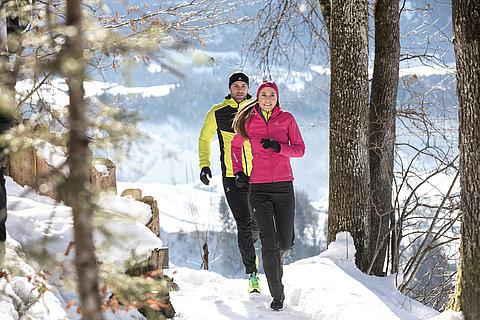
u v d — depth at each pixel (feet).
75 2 5.32
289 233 23.18
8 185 21.72
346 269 29.78
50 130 6.86
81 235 5.58
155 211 19.25
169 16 25.79
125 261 10.46
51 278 15.56
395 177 40.50
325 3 38.32
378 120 36.99
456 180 38.88
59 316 14.05
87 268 5.57
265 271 22.74
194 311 21.47
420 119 40.22
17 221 17.21
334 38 32.60
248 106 23.02
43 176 5.93
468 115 22.63
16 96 6.91
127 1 6.27
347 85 32.32
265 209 22.63
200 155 26.17
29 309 13.65
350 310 21.45
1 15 7.48
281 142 22.86
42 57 6.22
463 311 23.27
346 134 32.55
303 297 23.72
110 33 5.82
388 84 37.14
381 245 34.12
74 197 5.55
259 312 22.40
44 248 7.18
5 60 6.35
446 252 43.21
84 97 5.59
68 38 5.39
